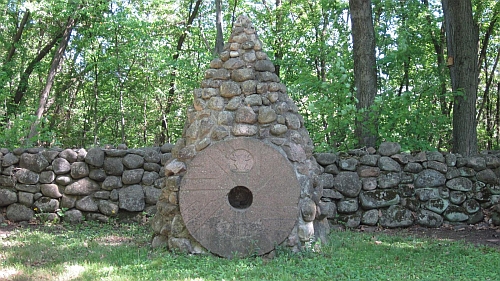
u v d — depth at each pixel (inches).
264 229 261.7
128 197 391.5
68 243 307.6
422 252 292.4
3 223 383.6
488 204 398.6
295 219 263.7
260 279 218.5
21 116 552.7
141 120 802.8
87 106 820.0
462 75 476.7
